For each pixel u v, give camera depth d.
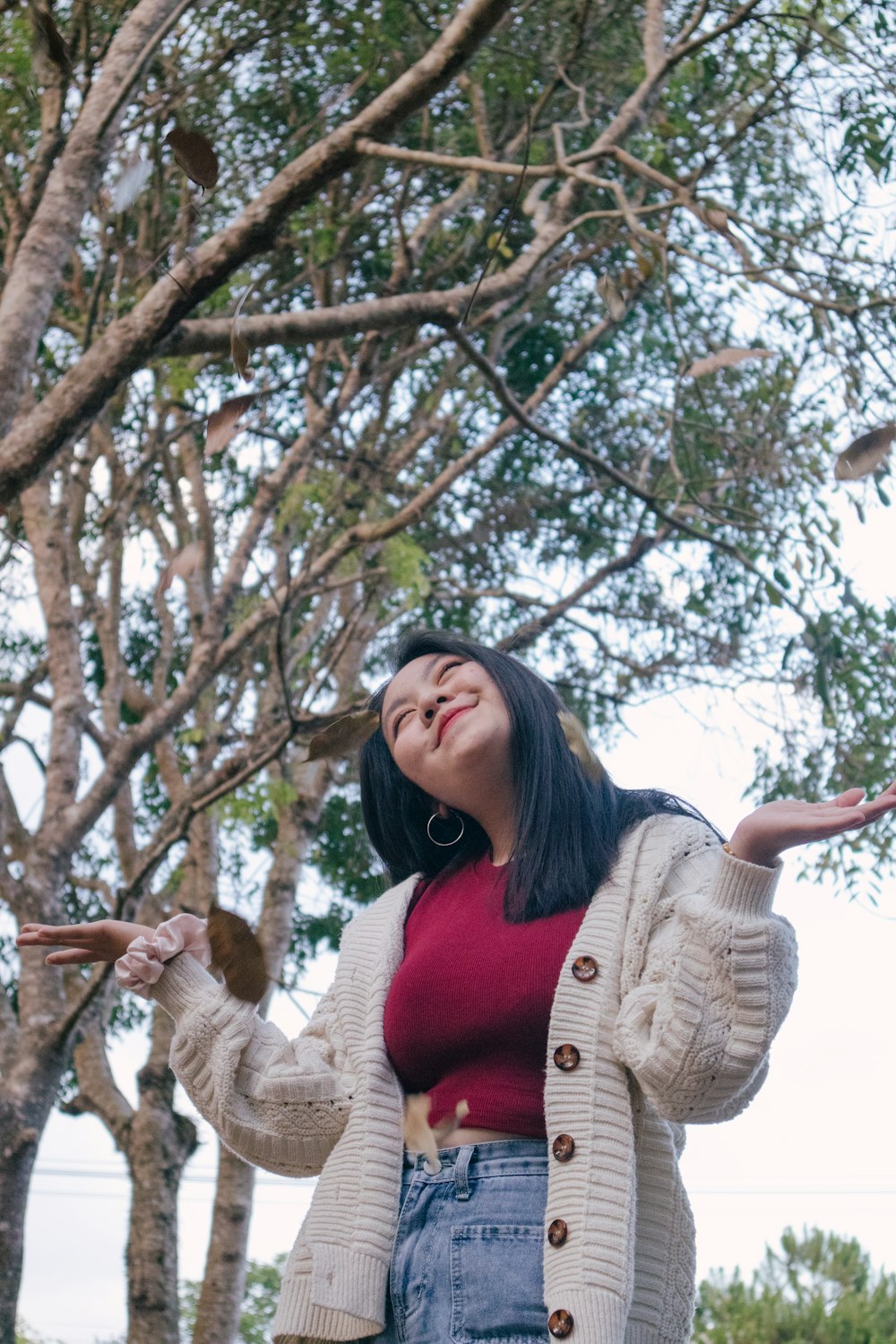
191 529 9.10
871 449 1.78
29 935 2.25
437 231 8.38
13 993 9.18
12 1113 6.74
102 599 9.03
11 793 8.23
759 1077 1.81
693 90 6.86
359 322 4.70
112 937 2.26
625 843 2.07
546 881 2.02
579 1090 1.83
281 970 8.09
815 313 5.02
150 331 4.19
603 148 4.50
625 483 5.99
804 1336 11.63
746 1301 12.04
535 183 6.26
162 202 7.06
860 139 5.27
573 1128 1.82
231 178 7.41
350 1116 2.04
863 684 6.72
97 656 10.52
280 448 8.98
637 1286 1.85
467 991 1.97
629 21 6.59
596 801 2.15
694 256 4.58
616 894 1.99
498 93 7.18
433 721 2.25
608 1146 1.80
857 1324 11.58
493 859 2.26
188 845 9.01
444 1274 1.81
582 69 6.75
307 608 9.47
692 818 2.17
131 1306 8.26
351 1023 2.16
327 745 1.71
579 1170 1.79
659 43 5.24
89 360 4.24
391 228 8.15
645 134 7.14
